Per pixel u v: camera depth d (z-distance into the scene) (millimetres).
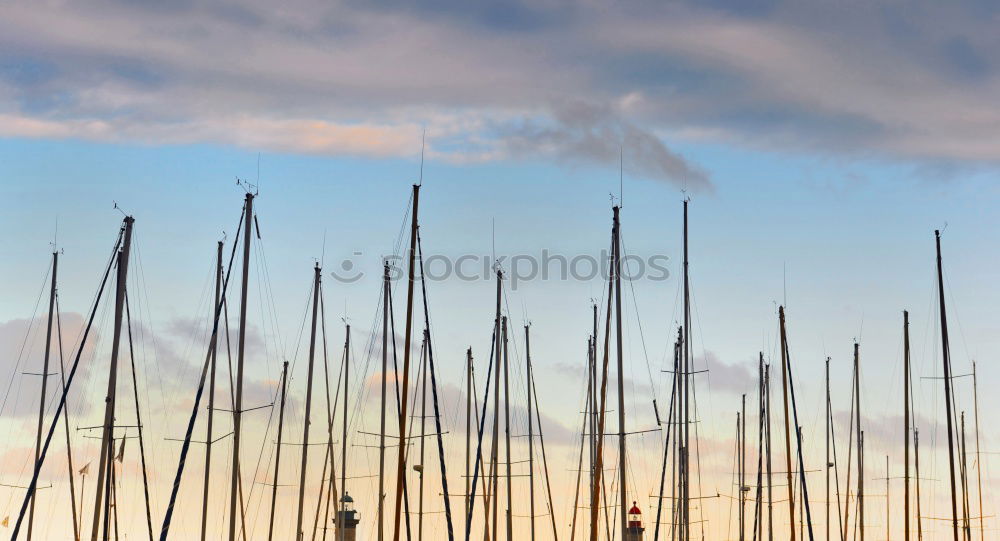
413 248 45625
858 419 72125
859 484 71562
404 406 44406
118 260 47312
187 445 43906
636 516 67062
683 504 59375
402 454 44156
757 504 64312
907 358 56625
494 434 61188
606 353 50250
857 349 72875
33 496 56938
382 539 59000
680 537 56625
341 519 61125
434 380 47844
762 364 65625
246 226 47875
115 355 47125
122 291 47344
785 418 55750
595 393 63625
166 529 42906
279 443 59531
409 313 45125
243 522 55281
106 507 47719
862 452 72125
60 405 46781
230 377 52438
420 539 61781
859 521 75062
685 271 58094
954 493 51156
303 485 59656
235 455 47312
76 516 58125
